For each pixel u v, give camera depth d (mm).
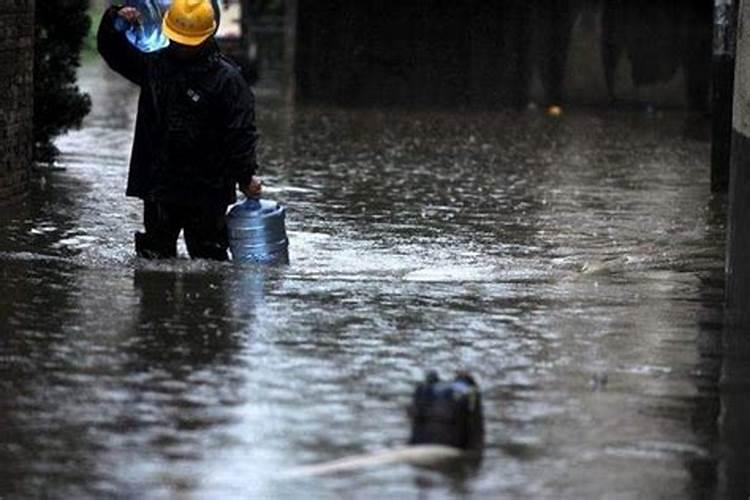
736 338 20297
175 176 24469
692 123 55469
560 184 37500
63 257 25000
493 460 15172
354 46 62938
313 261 25578
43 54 35531
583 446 15703
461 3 62062
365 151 43938
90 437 15586
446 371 18219
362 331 20094
